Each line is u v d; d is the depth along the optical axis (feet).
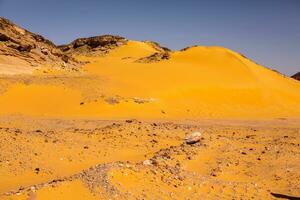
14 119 111.55
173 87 166.50
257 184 51.57
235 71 208.13
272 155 66.64
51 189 39.52
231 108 158.81
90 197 38.81
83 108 135.03
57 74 179.73
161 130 78.89
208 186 47.73
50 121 110.32
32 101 136.77
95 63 253.85
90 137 70.03
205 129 94.68
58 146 62.75
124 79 173.88
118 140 69.72
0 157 55.72
